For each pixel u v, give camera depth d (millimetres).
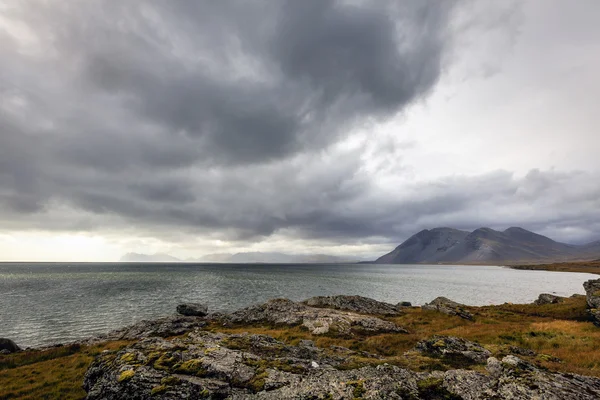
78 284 142375
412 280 187125
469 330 36438
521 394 10766
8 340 39250
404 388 11953
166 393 12492
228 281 165750
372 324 40938
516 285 147625
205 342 19344
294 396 11914
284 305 53531
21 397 20250
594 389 11391
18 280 166875
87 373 15891
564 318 45469
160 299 94062
